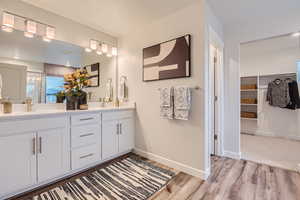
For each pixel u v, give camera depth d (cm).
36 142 158
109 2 188
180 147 204
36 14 199
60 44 224
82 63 250
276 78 379
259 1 183
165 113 210
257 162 228
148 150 246
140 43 258
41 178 162
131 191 160
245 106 423
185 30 198
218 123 254
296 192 156
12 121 144
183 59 197
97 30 269
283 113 368
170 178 185
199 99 186
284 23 207
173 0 183
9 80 180
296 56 354
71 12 213
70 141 187
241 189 162
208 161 190
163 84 223
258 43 326
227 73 252
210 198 148
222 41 248
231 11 206
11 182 143
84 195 153
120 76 296
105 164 223
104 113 225
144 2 187
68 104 213
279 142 330
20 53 188
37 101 201
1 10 174
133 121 269
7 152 141
